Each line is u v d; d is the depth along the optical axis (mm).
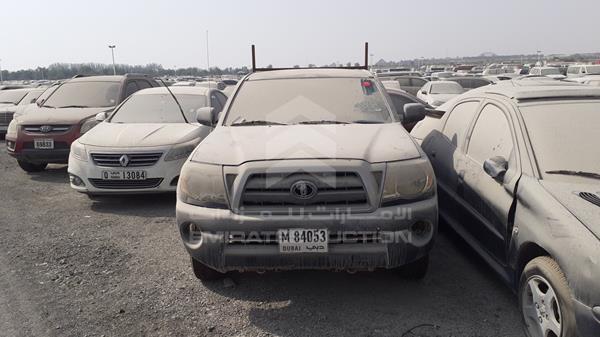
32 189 7555
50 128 8250
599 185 3047
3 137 14984
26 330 3291
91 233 5332
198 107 7660
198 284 3967
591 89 3850
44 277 4148
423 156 3609
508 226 3346
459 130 4684
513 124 3645
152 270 4273
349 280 3959
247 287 3887
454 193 4422
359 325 3283
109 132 6684
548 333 2828
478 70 51562
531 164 3279
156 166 6195
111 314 3492
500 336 3111
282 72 5273
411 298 3641
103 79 9938
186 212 3463
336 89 4828
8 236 5266
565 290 2635
